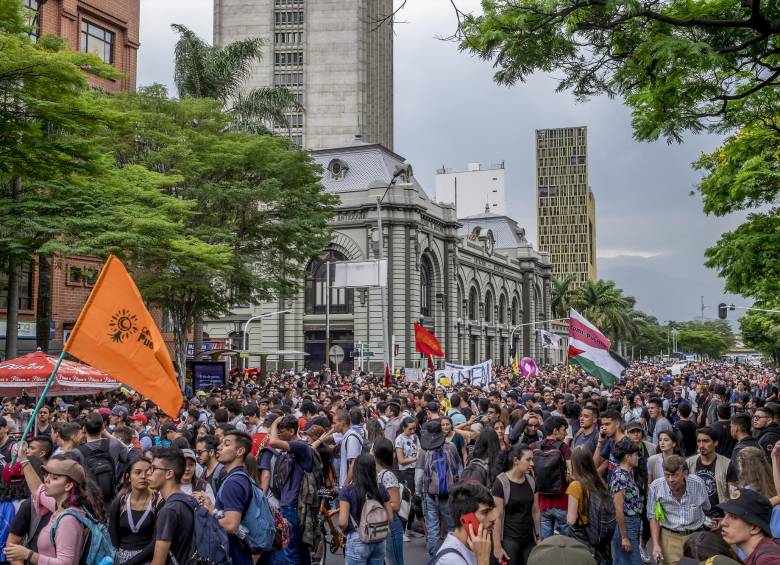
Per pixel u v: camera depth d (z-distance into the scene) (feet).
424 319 202.59
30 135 65.98
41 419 50.08
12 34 64.39
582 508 28.25
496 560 27.32
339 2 357.41
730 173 63.21
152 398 27.27
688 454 43.39
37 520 23.00
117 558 21.61
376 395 73.46
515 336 290.35
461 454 42.96
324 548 35.40
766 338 272.72
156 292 91.71
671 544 27.76
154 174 83.76
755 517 16.38
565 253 606.14
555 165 614.34
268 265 114.62
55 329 118.93
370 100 367.45
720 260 64.90
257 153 104.27
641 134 45.85
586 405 37.65
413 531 45.85
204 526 21.68
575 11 39.32
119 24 134.72
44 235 73.87
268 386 92.22
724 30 42.14
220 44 357.41
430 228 205.46
